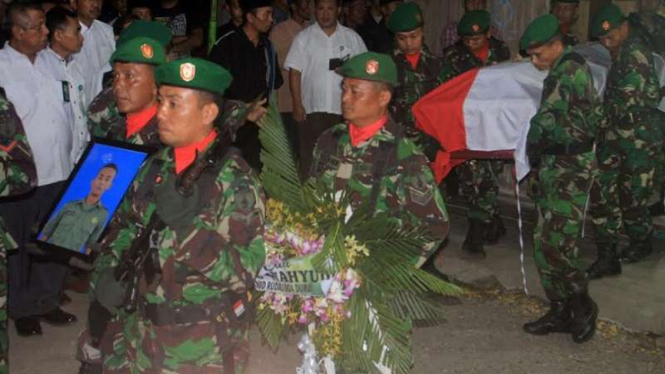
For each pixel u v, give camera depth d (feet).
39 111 17.85
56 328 18.67
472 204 23.03
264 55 24.86
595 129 17.07
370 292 11.25
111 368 11.35
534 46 17.03
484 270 22.18
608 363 16.87
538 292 20.81
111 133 13.67
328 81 25.05
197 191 9.72
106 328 11.55
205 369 10.09
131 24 17.37
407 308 11.47
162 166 10.39
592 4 27.09
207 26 31.01
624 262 22.11
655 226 24.70
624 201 21.70
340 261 10.80
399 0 29.86
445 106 19.88
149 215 10.29
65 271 18.72
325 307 11.16
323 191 11.41
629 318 18.86
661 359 16.98
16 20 17.34
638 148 21.08
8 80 17.49
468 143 19.74
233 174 9.93
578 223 17.20
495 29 29.09
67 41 18.21
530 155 17.47
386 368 11.50
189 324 9.96
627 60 20.80
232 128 10.17
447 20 30.96
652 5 21.67
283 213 11.19
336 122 25.30
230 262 9.86
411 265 11.23
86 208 11.81
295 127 26.68
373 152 11.79
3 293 13.19
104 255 10.84
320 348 11.55
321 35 25.07
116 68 13.15
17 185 14.42
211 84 9.92
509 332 18.48
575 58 16.84
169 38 17.48
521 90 19.36
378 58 11.71
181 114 9.89
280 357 17.29
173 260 9.88
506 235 24.97
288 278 11.18
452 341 18.02
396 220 11.34
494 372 16.52
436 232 11.69
